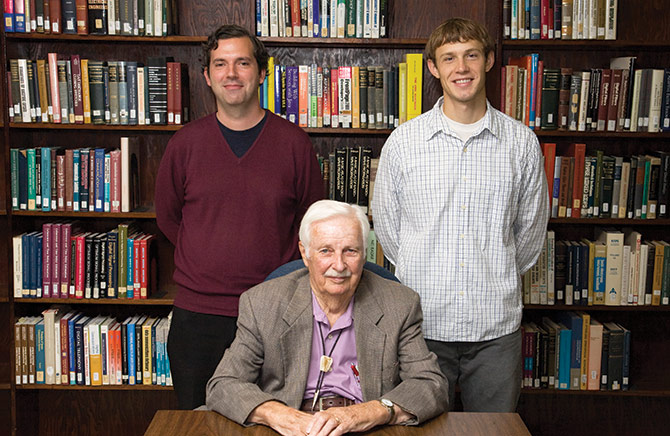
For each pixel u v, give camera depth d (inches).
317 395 77.8
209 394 74.4
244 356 78.0
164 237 140.3
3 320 142.2
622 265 130.3
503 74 125.6
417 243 99.2
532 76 125.2
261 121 103.8
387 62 136.6
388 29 128.1
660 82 125.5
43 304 138.2
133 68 125.3
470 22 96.0
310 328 78.7
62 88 125.4
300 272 83.3
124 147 127.6
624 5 135.8
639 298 131.2
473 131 98.2
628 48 133.6
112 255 128.9
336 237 75.1
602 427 145.9
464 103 97.3
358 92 126.4
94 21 124.0
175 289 137.8
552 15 124.8
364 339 79.2
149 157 139.3
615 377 131.9
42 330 130.3
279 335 78.6
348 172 128.3
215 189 101.0
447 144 98.1
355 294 81.3
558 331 131.0
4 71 124.1
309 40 125.1
